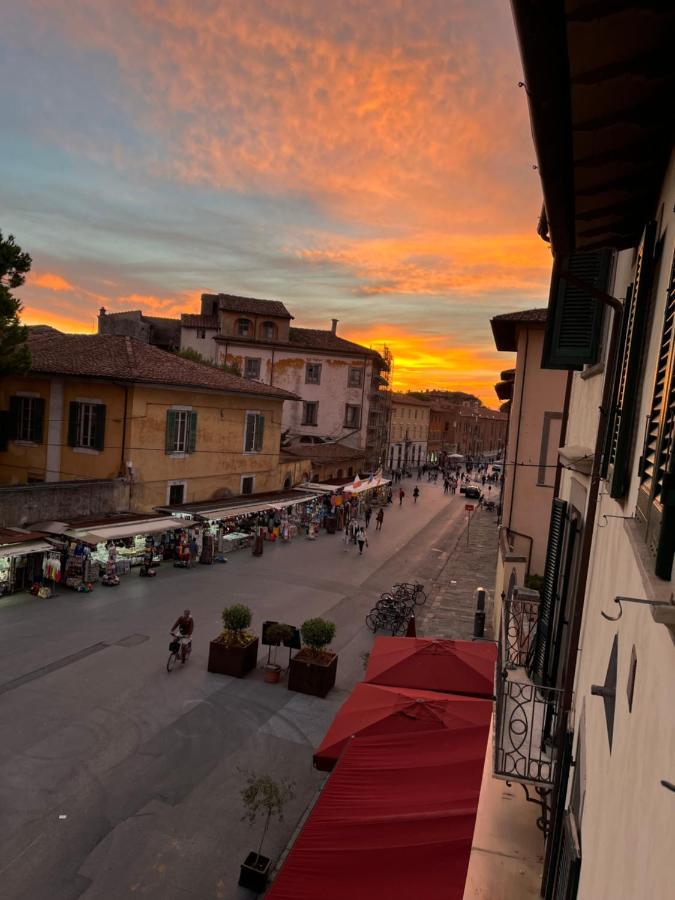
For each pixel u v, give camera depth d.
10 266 21.20
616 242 4.36
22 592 20.27
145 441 27.34
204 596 21.69
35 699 13.39
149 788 10.73
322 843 6.54
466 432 123.44
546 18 2.02
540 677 7.79
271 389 36.00
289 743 12.59
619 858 2.38
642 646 2.52
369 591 24.48
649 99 2.62
